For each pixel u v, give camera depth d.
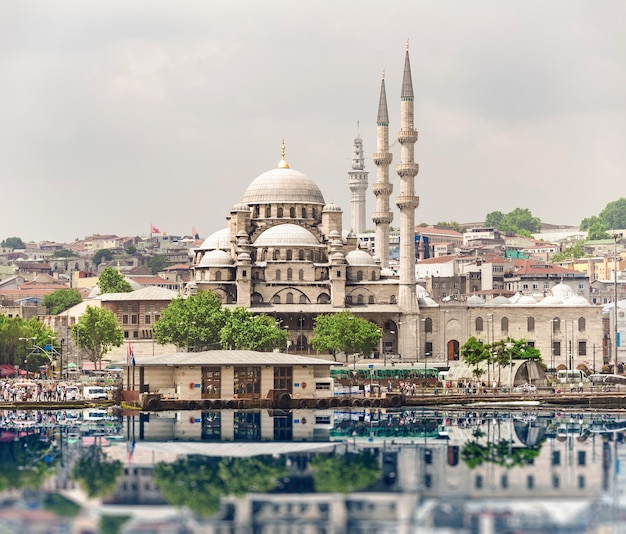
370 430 196.75
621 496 131.38
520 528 115.62
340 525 117.06
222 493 132.50
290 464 154.38
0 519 117.38
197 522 117.56
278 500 128.88
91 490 133.50
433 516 120.75
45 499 127.81
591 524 117.06
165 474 145.38
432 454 164.50
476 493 133.12
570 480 141.62
